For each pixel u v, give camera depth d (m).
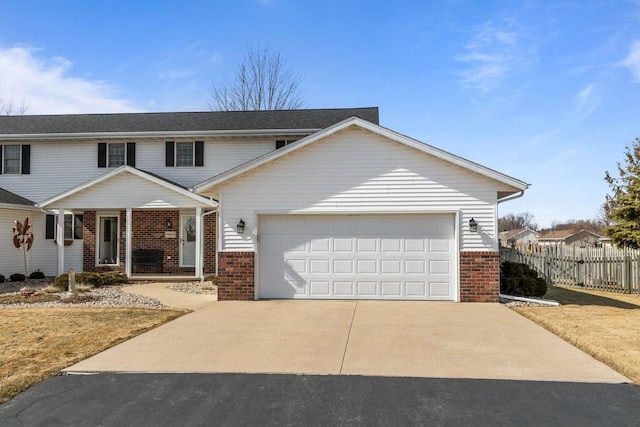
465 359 6.02
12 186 17.81
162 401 4.70
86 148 17.80
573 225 66.50
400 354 6.28
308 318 8.86
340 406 4.51
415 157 11.09
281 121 18.44
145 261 16.77
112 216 17.64
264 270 11.41
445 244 11.07
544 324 8.23
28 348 6.67
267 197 11.33
